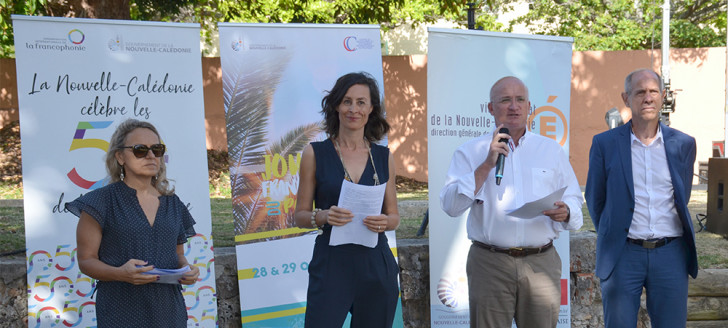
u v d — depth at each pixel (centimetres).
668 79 1255
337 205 314
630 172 377
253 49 425
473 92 447
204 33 1573
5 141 1175
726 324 501
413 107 1315
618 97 1325
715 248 586
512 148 355
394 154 1315
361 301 321
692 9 1659
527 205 324
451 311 443
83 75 391
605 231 384
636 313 381
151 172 284
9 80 1234
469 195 335
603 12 1655
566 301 456
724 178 642
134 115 400
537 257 346
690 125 1349
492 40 451
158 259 285
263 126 426
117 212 279
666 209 375
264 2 1311
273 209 426
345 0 1260
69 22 388
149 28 404
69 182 388
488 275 348
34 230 383
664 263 373
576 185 364
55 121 386
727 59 1320
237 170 421
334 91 326
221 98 1284
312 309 319
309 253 429
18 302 412
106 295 282
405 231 590
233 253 444
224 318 441
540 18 1712
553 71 465
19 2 984
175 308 293
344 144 329
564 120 467
